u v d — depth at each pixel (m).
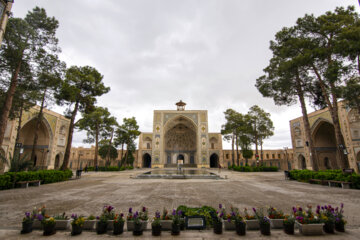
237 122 32.12
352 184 9.95
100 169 28.64
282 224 4.07
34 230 3.91
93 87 16.97
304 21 13.12
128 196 7.60
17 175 10.20
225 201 6.71
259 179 15.34
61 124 29.45
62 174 13.83
